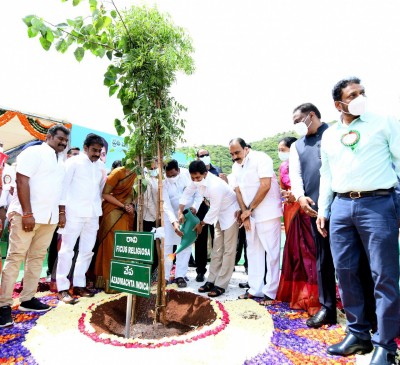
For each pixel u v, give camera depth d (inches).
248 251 158.4
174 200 195.5
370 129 94.4
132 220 183.3
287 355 93.6
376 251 91.1
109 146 354.9
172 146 127.3
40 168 130.5
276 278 149.6
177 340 98.4
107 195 173.3
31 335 107.5
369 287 109.7
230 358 90.4
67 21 112.2
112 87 128.6
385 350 87.0
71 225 154.9
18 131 320.2
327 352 96.4
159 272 122.8
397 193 95.7
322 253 119.3
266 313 131.0
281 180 159.8
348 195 97.9
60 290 151.7
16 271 124.0
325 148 106.7
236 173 163.2
